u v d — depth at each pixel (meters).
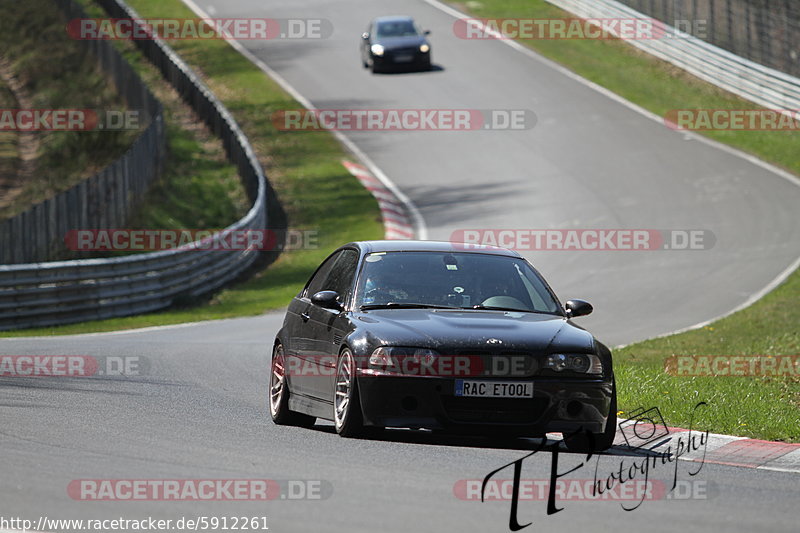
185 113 160.12
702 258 92.25
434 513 21.64
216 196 128.12
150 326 73.38
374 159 136.62
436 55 177.25
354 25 198.00
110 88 170.62
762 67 152.88
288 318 36.56
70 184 137.88
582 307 33.50
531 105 152.00
